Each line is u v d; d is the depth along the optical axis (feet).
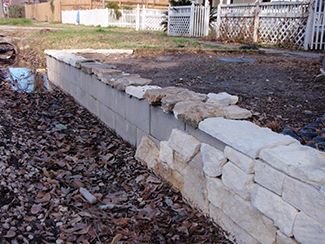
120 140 12.03
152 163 9.42
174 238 6.75
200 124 7.21
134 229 7.00
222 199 6.73
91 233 6.81
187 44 29.86
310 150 5.49
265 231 5.67
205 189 7.29
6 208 7.31
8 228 6.71
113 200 8.11
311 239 4.75
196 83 13.64
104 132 12.94
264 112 9.63
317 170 4.75
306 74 16.05
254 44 32.35
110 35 37.37
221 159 6.63
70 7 78.59
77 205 7.79
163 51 24.04
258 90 12.49
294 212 5.01
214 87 12.90
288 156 5.22
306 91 12.42
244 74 15.99
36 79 22.12
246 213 6.08
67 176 9.18
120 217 7.41
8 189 7.97
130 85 10.93
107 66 14.51
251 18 35.47
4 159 9.41
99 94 13.76
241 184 6.09
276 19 33.01
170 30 46.03
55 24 67.21
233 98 9.10
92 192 8.46
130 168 9.82
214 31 40.14
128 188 8.75
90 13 66.03
